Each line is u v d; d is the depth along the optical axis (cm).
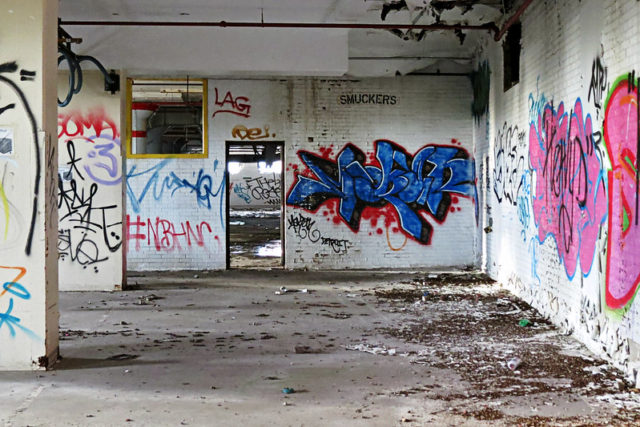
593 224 584
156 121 1444
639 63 479
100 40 884
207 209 1210
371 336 652
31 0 524
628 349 500
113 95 941
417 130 1228
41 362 525
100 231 953
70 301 866
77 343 623
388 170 1227
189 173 1209
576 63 635
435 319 741
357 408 429
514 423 399
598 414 415
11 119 523
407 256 1233
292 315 771
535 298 796
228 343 623
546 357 562
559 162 693
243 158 1947
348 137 1223
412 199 1231
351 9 842
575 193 637
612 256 535
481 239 1164
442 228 1235
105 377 505
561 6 684
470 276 1101
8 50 523
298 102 1218
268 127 1216
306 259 1224
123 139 966
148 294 930
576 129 634
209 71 913
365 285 1018
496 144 1030
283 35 903
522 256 865
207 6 828
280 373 516
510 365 526
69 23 845
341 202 1227
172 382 491
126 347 607
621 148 513
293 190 1221
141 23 863
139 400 447
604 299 554
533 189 805
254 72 925
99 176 949
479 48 1144
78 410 426
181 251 1211
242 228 2198
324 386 479
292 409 427
